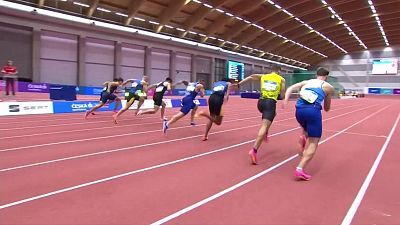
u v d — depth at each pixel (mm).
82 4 31078
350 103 33969
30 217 3420
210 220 3477
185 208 3791
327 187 4719
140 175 5059
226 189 4520
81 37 32281
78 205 3785
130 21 36094
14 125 10242
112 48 35750
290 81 37812
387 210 3879
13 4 26703
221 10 39969
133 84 11555
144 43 38656
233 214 3658
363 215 3715
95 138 8234
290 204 4012
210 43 48719
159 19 38438
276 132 10297
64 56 31453
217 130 10305
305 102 5062
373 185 4855
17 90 24594
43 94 23281
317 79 5227
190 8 39156
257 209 3826
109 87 12562
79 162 5742
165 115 14305
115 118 11180
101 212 3602
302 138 6082
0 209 3613
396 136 10008
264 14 44156
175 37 42344
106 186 4484
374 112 21047
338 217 3643
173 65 43031
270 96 6027
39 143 7395
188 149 7172
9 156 6070
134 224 3320
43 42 29781
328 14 48344
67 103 14578
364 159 6629
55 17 29594
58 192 4195
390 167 5973
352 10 46688
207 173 5289
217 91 8031
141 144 7586
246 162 6102
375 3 44875
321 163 6219
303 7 44156
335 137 9625
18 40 27984
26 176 4836
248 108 21172
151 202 3945
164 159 6168
